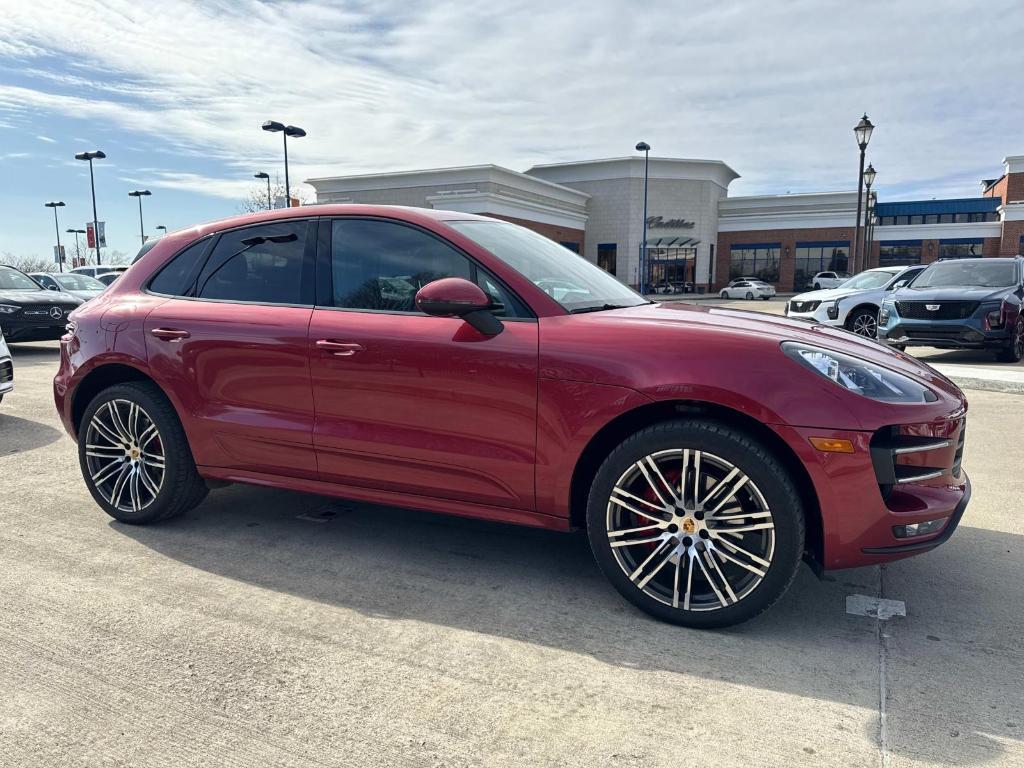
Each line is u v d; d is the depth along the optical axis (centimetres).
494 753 205
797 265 5231
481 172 3672
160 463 370
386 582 318
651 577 278
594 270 381
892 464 251
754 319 318
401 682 240
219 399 352
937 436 262
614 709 225
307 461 336
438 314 282
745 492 265
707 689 236
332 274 339
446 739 211
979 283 1087
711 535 267
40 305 1177
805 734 212
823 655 258
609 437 289
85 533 375
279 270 353
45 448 554
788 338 279
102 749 207
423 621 283
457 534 378
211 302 364
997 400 773
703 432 262
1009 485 463
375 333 314
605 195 4853
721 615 270
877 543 258
